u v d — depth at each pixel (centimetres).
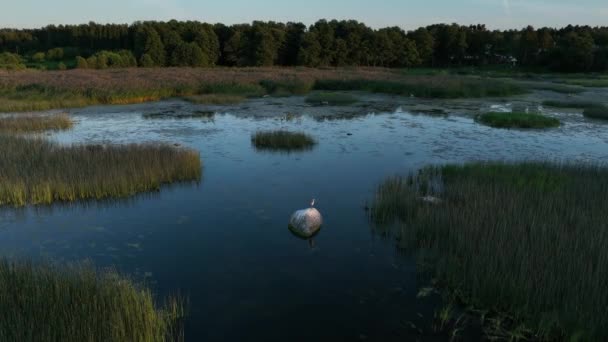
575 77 6750
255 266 906
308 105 3431
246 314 738
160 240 1026
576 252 820
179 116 2894
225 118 2825
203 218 1159
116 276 783
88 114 2948
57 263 881
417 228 1016
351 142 2112
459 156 1833
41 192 1247
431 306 765
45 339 591
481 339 675
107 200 1282
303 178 1517
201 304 764
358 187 1420
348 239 1040
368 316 737
